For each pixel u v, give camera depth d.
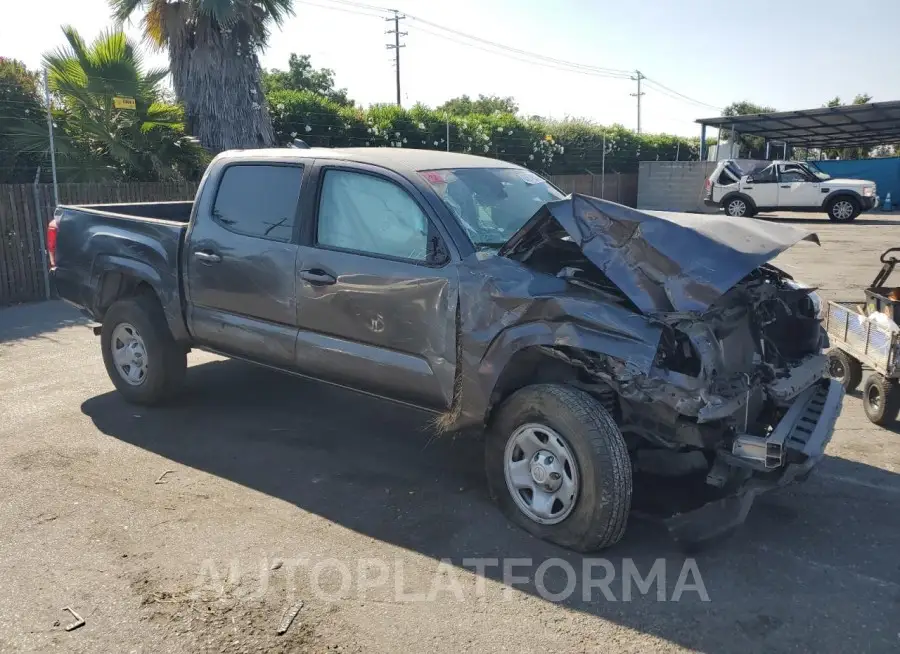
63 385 6.51
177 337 5.58
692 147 35.69
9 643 3.07
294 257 4.78
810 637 3.20
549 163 25.86
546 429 3.86
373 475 4.74
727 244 3.78
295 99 17.81
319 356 4.73
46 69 11.01
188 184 12.82
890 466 4.97
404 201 4.44
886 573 3.71
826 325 6.64
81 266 6.05
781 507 4.40
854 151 57.19
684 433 3.81
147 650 3.05
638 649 3.11
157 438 5.30
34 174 12.58
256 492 4.48
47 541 3.88
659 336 3.58
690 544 3.93
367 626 3.23
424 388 4.30
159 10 14.56
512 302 3.92
